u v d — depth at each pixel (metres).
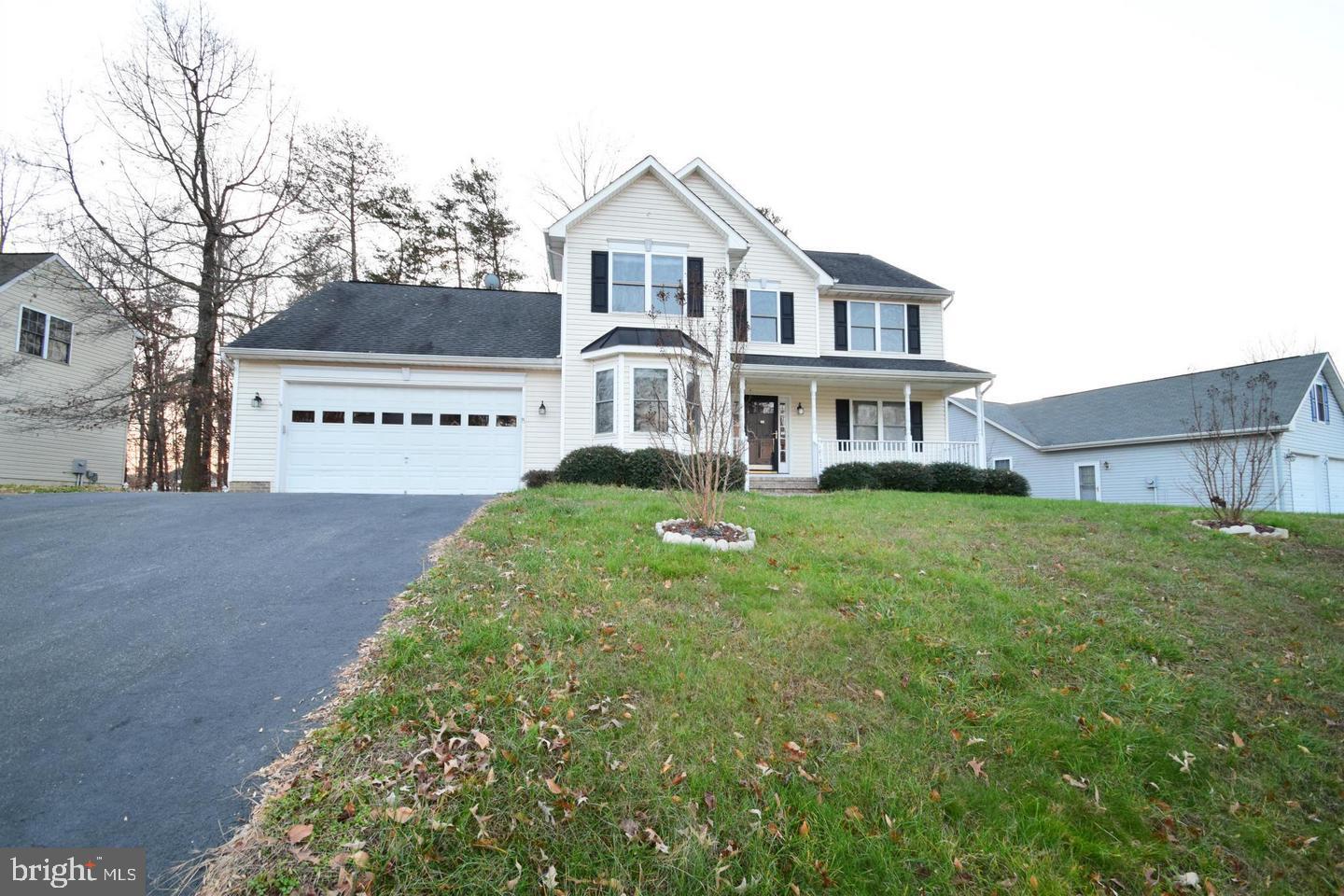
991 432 23.92
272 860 2.05
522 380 13.41
